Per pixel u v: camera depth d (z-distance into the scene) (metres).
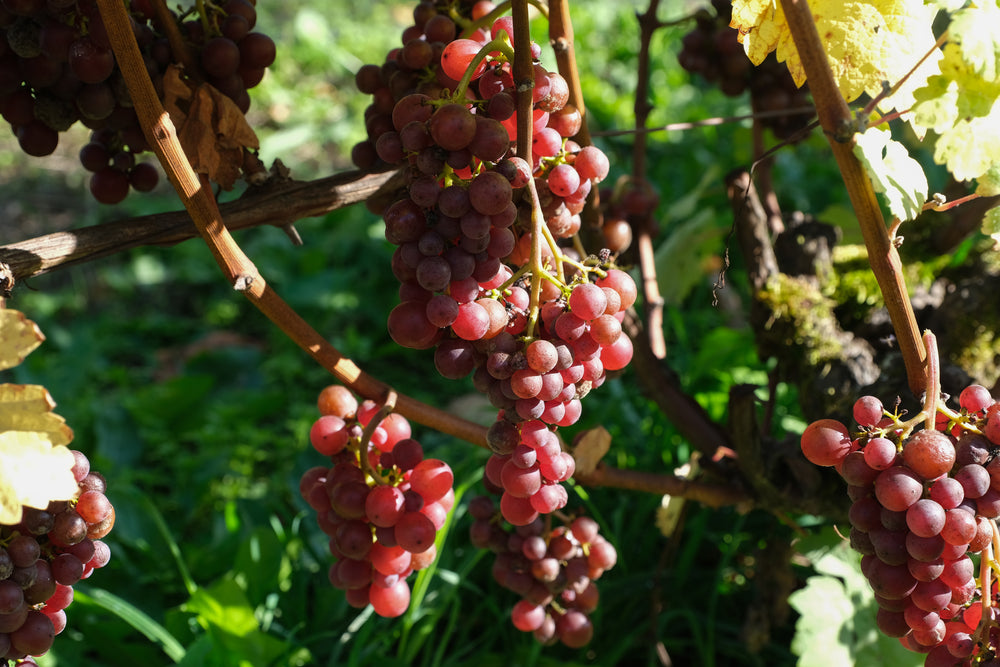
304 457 1.21
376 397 0.70
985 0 0.63
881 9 0.67
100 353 1.77
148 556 1.11
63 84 0.70
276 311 0.68
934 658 0.65
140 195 2.14
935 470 0.61
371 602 0.73
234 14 0.72
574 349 0.65
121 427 1.48
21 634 0.62
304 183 0.73
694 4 2.73
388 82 0.74
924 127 0.66
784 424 1.12
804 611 0.83
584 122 0.72
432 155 0.63
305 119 2.44
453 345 0.66
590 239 0.82
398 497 0.68
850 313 0.92
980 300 0.89
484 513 0.77
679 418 0.90
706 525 1.03
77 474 0.63
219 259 0.67
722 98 2.14
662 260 1.14
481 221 0.63
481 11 0.75
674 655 1.01
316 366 1.70
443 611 0.95
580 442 0.79
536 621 0.79
